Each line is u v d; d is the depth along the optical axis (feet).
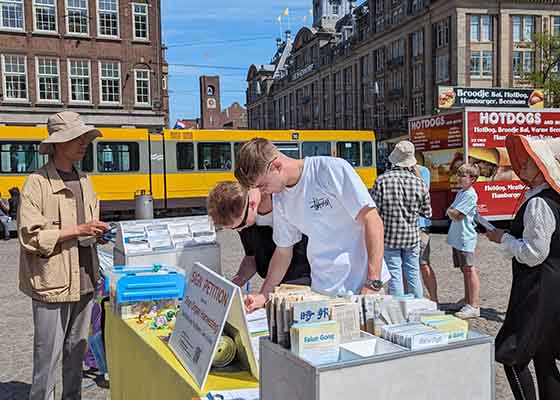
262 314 9.74
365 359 5.79
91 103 103.91
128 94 106.52
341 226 10.05
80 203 12.10
